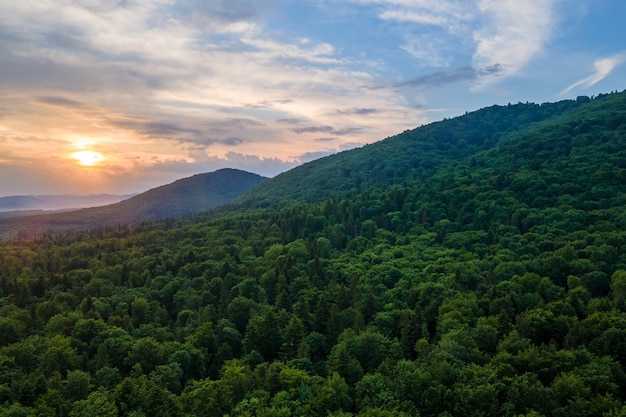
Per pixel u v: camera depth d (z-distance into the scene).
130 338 108.81
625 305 97.00
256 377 86.00
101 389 84.62
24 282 162.12
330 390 74.44
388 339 96.38
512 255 138.88
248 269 163.00
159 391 78.94
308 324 117.38
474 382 70.69
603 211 158.12
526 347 83.25
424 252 160.88
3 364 92.38
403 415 64.50
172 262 182.25
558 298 107.81
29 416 72.00
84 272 176.12
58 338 104.69
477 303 108.69
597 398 64.44
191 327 120.56
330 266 160.38
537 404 65.75
